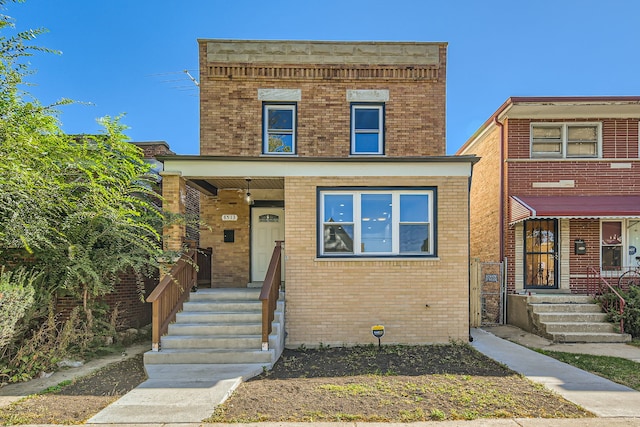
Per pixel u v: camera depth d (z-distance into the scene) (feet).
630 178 36.91
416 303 27.35
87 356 24.16
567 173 37.04
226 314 25.84
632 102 34.78
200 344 23.47
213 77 33.86
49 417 15.12
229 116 33.78
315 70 34.19
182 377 19.67
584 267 36.24
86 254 23.71
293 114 34.32
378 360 23.21
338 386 18.35
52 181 22.03
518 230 36.88
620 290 32.89
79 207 23.11
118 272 29.01
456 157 27.45
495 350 25.67
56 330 23.70
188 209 44.19
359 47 34.37
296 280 27.22
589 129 37.81
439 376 19.94
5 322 18.58
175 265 26.45
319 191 27.89
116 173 25.38
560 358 24.03
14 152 20.54
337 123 33.99
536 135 37.86
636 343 28.37
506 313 36.63
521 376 19.84
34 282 22.89
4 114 21.65
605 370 21.24
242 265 33.55
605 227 36.73
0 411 15.78
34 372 20.57
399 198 28.12
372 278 27.37
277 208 34.27
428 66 34.32
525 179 37.04
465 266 27.53
